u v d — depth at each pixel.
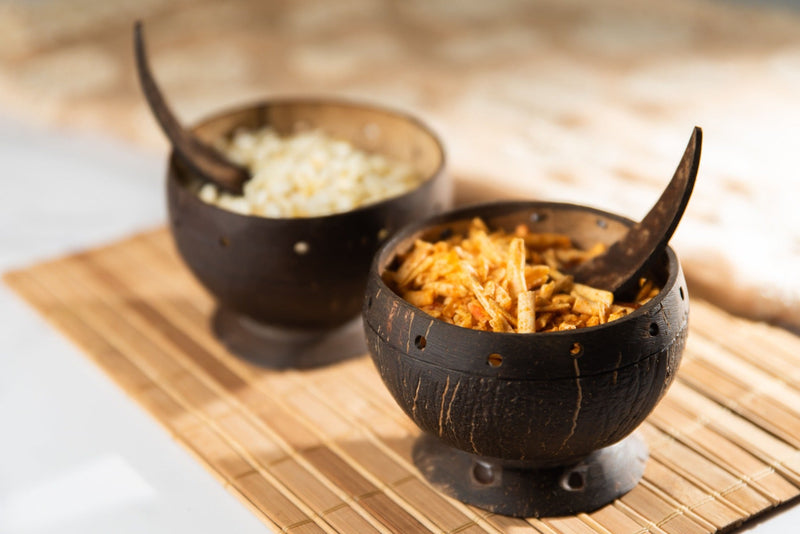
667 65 1.03
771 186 0.87
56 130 1.04
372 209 0.75
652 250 0.68
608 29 1.12
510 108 0.98
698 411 0.74
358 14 1.21
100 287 0.86
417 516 0.70
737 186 0.87
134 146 1.03
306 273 0.75
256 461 0.73
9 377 0.81
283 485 0.71
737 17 1.14
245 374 0.79
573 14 1.17
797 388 0.75
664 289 0.67
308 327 0.78
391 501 0.70
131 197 0.98
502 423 0.65
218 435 0.75
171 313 0.84
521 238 0.71
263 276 0.75
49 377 0.81
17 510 0.73
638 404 0.66
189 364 0.80
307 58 1.08
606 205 0.86
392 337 0.67
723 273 0.81
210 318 0.83
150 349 0.81
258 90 1.02
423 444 0.73
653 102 0.98
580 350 0.64
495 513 0.69
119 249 0.90
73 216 0.96
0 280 0.87
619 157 0.91
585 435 0.66
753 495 0.70
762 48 1.05
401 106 0.99
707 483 0.70
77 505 0.73
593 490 0.70
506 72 1.04
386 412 0.76
